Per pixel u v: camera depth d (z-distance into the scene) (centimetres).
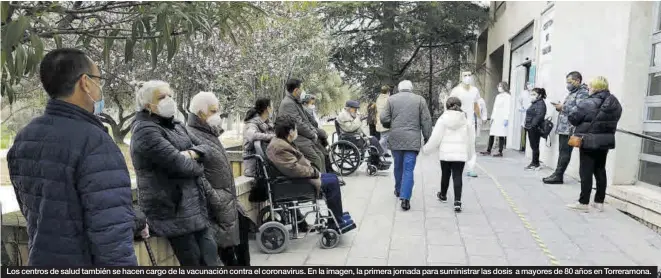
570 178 691
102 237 149
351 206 535
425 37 1603
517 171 765
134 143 227
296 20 878
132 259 156
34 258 151
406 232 430
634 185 550
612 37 574
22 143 154
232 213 287
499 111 963
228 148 625
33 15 167
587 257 361
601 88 464
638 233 422
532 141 777
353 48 1642
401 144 512
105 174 151
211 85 904
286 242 377
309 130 529
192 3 196
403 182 516
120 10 210
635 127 545
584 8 665
